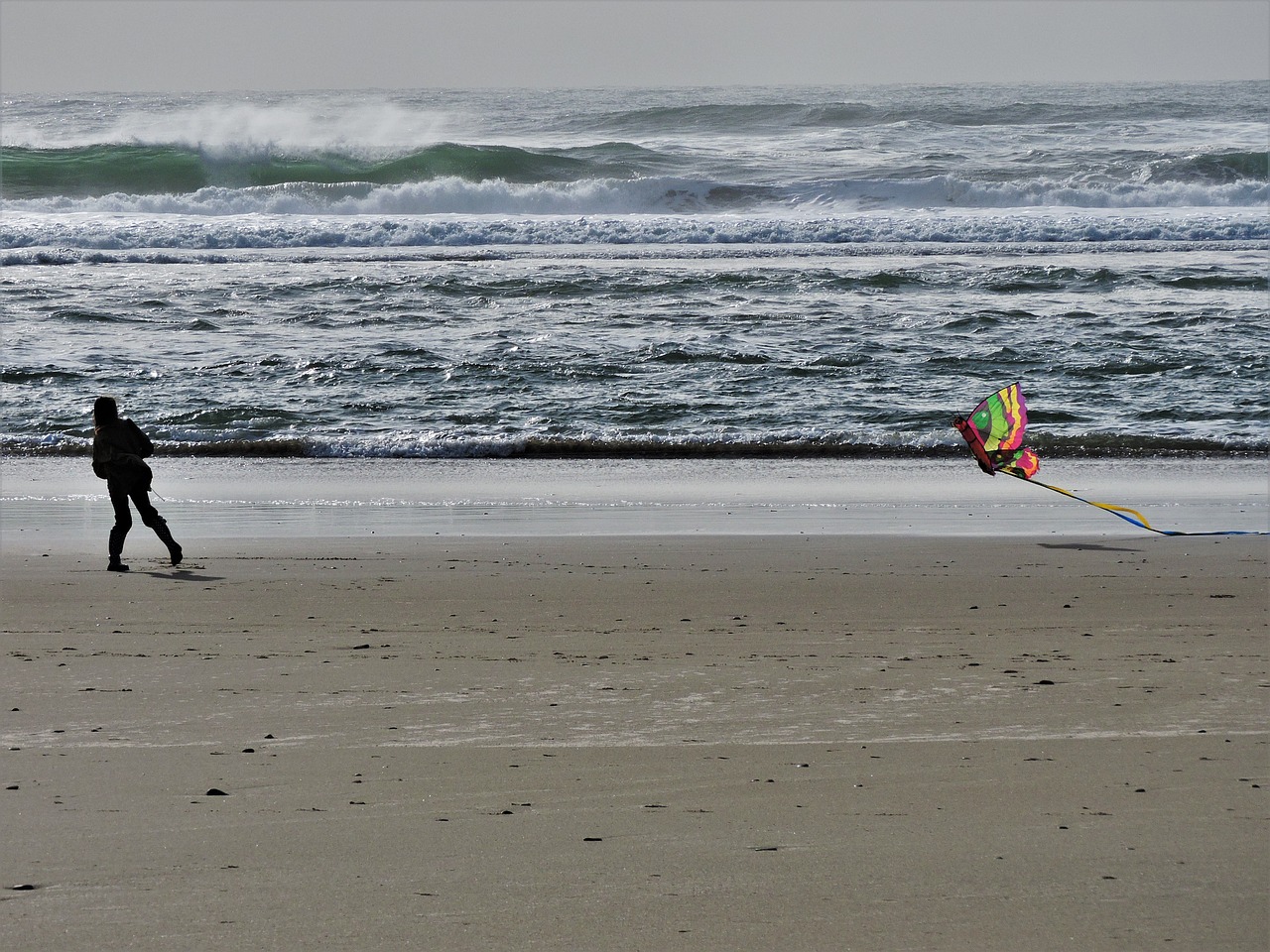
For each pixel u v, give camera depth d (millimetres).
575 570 36531
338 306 97375
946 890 15023
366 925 14078
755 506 48031
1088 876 15422
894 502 48875
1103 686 24578
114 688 24234
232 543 40750
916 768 19656
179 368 76438
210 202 167125
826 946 13617
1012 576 35844
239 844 16406
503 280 108750
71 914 14320
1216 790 18531
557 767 19703
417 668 25875
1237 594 33594
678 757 20219
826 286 106750
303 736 21266
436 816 17500
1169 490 51219
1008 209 168250
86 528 43781
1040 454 59406
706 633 29266
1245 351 81312
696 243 143750
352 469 55812
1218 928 14039
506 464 57312
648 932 13938
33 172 182250
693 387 72688
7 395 69750
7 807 17734
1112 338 85250
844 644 28219
